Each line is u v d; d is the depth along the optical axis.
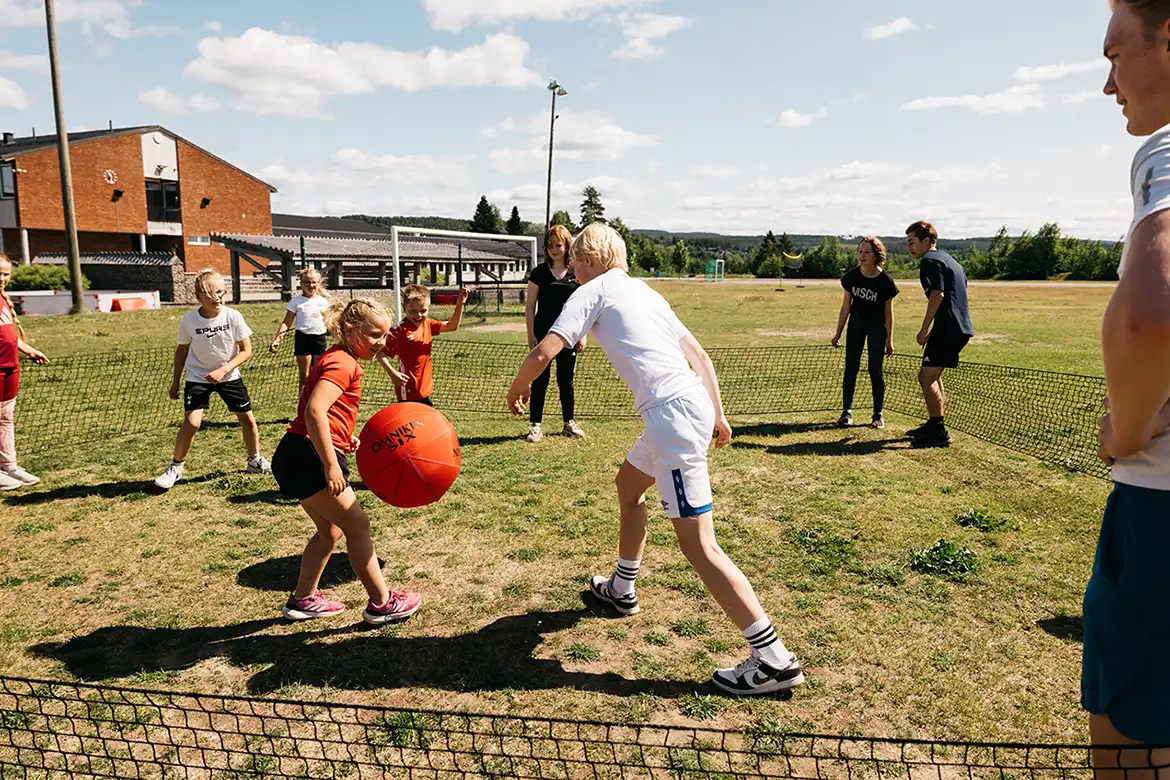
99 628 3.80
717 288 50.66
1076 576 4.32
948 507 5.52
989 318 23.66
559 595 4.15
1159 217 1.42
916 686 3.23
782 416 8.91
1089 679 1.74
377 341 3.71
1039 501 5.64
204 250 48.34
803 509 5.50
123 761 2.76
